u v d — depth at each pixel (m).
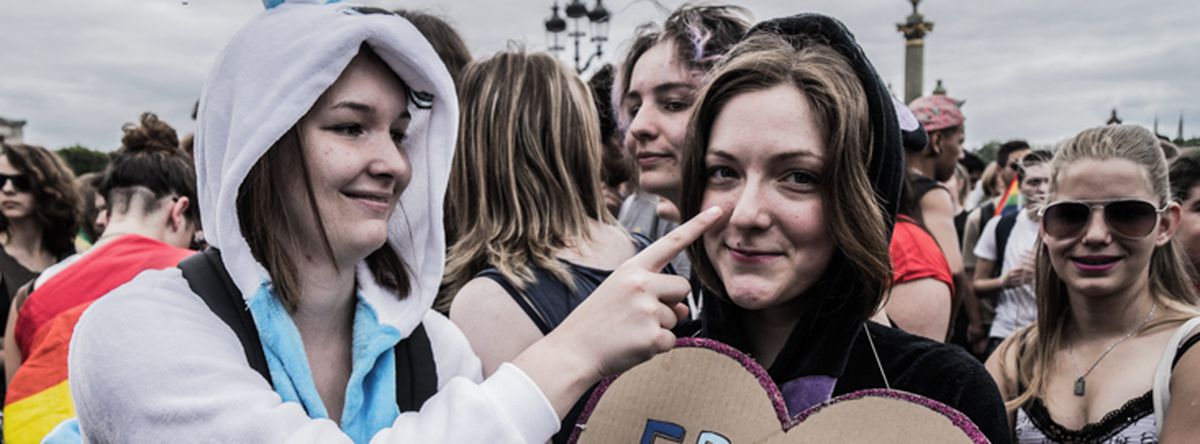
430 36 2.42
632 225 3.17
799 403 1.09
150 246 2.49
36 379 1.99
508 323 1.58
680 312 1.09
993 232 4.82
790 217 1.05
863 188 1.06
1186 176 2.59
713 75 1.15
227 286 1.17
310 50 1.09
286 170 1.15
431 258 1.35
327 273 1.20
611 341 1.04
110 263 2.37
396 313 1.29
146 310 1.10
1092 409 1.85
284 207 1.15
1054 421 1.91
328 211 1.14
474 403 1.03
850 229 1.05
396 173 1.17
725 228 1.09
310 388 1.15
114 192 2.69
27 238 3.89
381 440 1.05
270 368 1.14
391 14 1.20
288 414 1.04
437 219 1.34
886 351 1.13
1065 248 1.92
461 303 1.62
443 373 1.34
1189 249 2.56
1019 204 5.18
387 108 1.18
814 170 1.05
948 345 1.13
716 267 1.12
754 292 1.07
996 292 4.42
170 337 1.07
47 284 2.39
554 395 1.03
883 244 1.06
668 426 1.03
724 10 2.10
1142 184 1.86
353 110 1.14
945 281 2.24
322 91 1.09
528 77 1.86
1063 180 1.95
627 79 2.32
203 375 1.05
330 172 1.13
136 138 2.86
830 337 1.11
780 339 1.17
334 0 1.22
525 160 1.77
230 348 1.12
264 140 1.07
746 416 1.01
